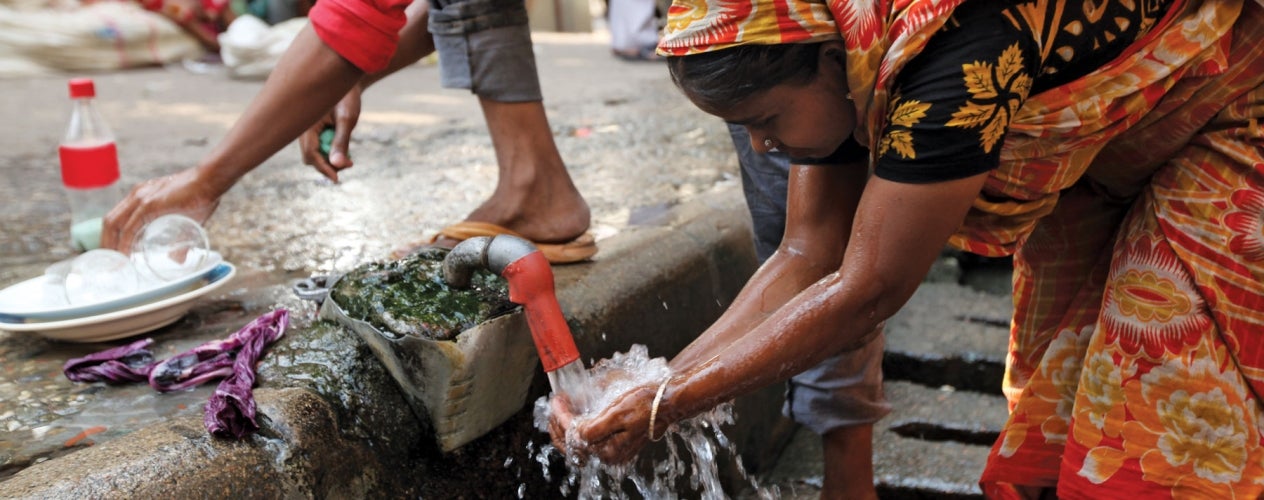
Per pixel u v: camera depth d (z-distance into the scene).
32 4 5.98
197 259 1.89
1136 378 1.41
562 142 3.80
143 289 1.81
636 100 4.78
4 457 1.35
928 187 1.17
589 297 1.91
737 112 1.22
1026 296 1.68
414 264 1.67
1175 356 1.38
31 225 2.62
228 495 1.26
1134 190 1.50
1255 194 1.31
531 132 1.98
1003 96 1.15
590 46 7.28
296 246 2.41
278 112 1.66
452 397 1.52
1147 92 1.28
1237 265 1.33
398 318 1.51
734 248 2.48
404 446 1.54
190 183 1.75
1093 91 1.25
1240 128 1.33
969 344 2.94
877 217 1.20
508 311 1.56
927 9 1.11
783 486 2.59
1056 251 1.62
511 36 1.93
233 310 1.92
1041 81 1.23
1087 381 1.47
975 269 3.63
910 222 1.19
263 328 1.63
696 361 1.43
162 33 6.35
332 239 2.47
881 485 2.49
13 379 1.60
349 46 1.59
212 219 2.67
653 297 2.08
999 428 2.66
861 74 1.18
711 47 1.16
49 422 1.46
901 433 2.71
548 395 1.77
